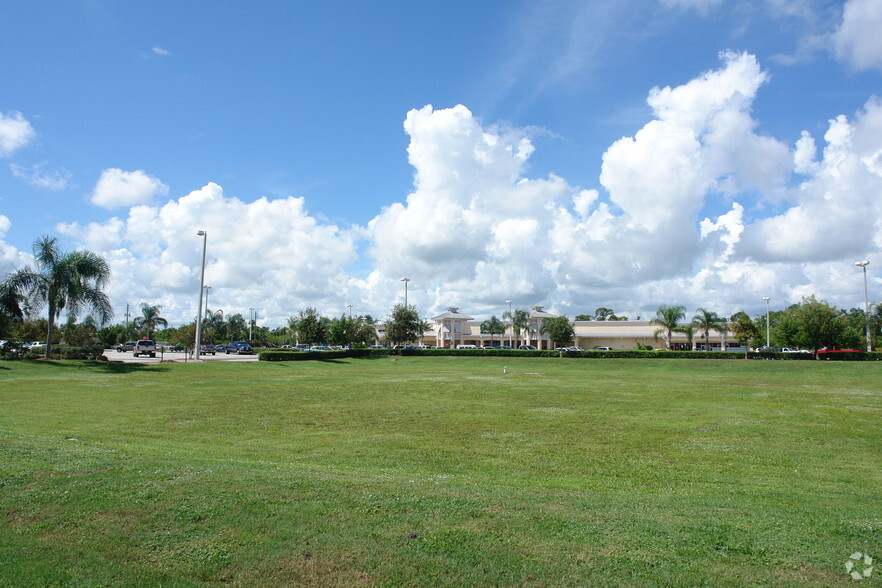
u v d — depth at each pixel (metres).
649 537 5.57
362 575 4.74
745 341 80.31
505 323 94.19
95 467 7.89
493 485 8.30
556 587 4.53
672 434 14.17
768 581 4.61
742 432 14.52
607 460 11.20
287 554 5.11
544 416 17.19
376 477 8.13
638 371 43.31
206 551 5.18
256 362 44.78
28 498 6.48
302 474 7.99
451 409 18.67
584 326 97.25
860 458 11.55
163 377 29.89
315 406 19.12
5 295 33.38
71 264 33.91
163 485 7.04
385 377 34.06
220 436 13.33
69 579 4.70
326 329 59.06
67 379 26.77
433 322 104.31
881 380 34.94
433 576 4.71
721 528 5.88
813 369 42.69
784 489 8.91
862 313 62.97
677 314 64.62
